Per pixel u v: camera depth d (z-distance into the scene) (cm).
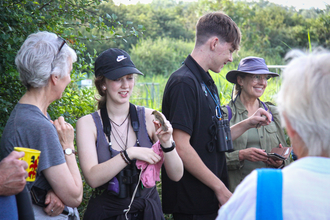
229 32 244
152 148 212
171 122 233
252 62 308
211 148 242
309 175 106
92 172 203
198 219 239
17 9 275
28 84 184
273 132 305
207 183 233
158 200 222
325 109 106
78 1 324
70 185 180
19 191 150
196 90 238
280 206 104
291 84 113
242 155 287
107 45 1847
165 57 2205
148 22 2775
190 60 248
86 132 216
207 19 248
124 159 204
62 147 195
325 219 101
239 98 318
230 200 115
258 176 109
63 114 329
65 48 192
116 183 207
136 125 222
